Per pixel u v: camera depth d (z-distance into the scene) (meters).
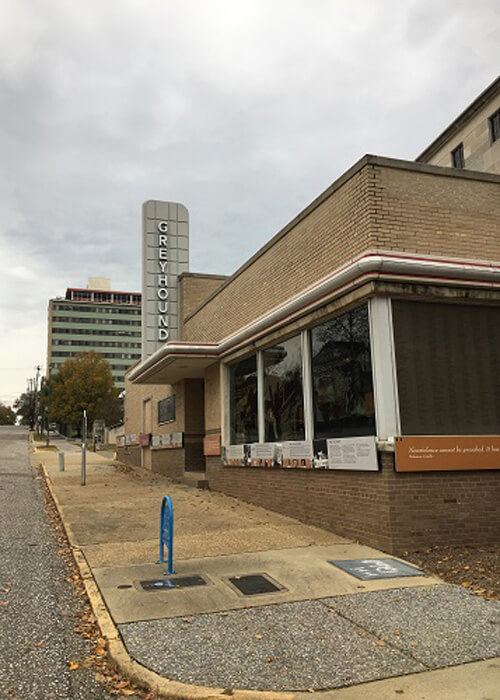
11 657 4.34
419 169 8.41
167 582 6.14
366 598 5.59
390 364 7.66
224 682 3.88
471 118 20.39
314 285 8.99
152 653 4.33
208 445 14.54
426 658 4.22
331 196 9.15
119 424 50.06
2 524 9.71
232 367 13.68
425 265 7.70
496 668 4.05
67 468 22.66
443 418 7.83
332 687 3.80
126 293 144.38
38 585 6.18
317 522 9.11
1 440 57.53
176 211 18.64
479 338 8.28
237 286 13.26
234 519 9.89
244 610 5.28
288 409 10.41
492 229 8.72
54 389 68.19
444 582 6.11
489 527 7.60
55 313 132.88
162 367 15.13
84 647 4.59
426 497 7.41
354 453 7.98
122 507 11.34
